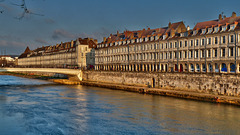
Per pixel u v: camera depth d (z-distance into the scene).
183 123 41.62
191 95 63.34
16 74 172.25
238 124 40.88
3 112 48.84
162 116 46.03
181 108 52.25
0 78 139.00
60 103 59.06
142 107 53.94
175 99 63.09
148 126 40.19
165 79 76.62
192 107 52.91
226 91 59.62
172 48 81.50
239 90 56.97
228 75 59.12
